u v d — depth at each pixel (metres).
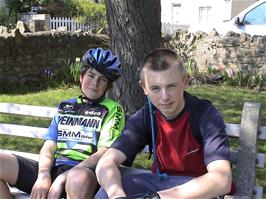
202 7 11.45
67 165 1.75
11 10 10.21
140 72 1.51
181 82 1.46
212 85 5.57
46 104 4.42
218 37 5.75
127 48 2.73
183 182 1.49
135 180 1.54
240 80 5.52
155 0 2.75
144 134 1.59
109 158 1.57
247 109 1.68
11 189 1.81
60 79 5.47
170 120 1.50
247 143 1.65
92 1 12.27
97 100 1.79
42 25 6.08
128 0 2.70
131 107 2.75
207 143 1.43
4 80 5.13
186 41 6.06
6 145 3.12
